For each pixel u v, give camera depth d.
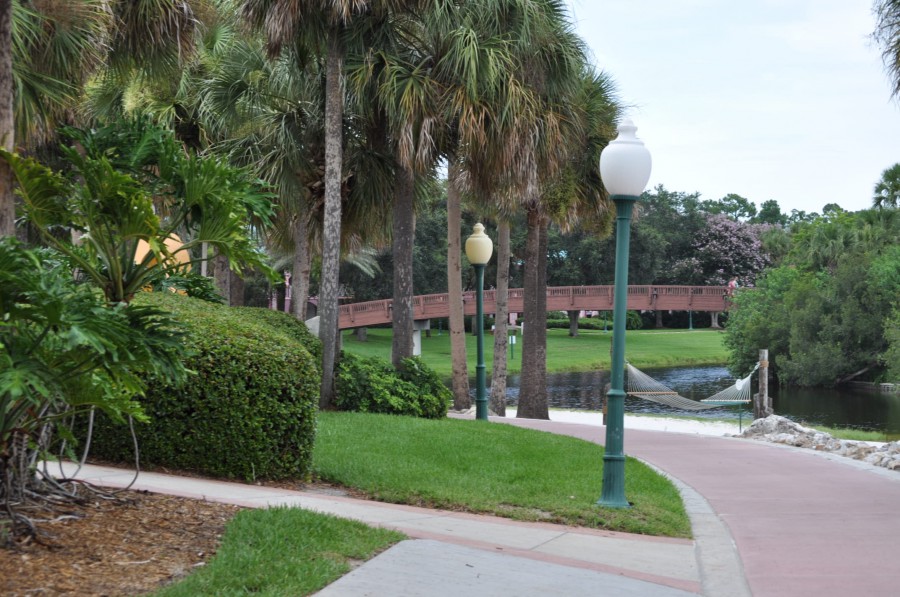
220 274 21.58
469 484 8.22
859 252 43.22
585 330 76.19
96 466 7.88
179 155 6.08
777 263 64.88
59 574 4.21
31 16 8.45
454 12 14.22
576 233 66.19
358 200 17.12
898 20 11.14
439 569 5.05
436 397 15.51
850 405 33.69
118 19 10.46
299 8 13.04
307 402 8.12
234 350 7.86
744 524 7.45
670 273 72.56
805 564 6.05
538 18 14.67
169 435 7.88
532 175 14.70
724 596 5.19
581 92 19.23
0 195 5.43
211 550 4.96
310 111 16.95
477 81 14.20
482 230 16.12
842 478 10.23
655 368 51.66
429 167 15.76
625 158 8.02
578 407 32.00
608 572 5.45
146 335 4.84
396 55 14.62
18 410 4.87
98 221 5.66
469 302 53.88
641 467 10.38
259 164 16.66
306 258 18.86
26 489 5.30
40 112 8.78
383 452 9.71
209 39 17.73
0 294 4.35
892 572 5.83
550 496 7.95
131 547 4.81
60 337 4.38
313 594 4.41
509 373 46.47
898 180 46.66
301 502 6.83
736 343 43.03
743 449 13.27
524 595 4.71
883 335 35.84
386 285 56.66
